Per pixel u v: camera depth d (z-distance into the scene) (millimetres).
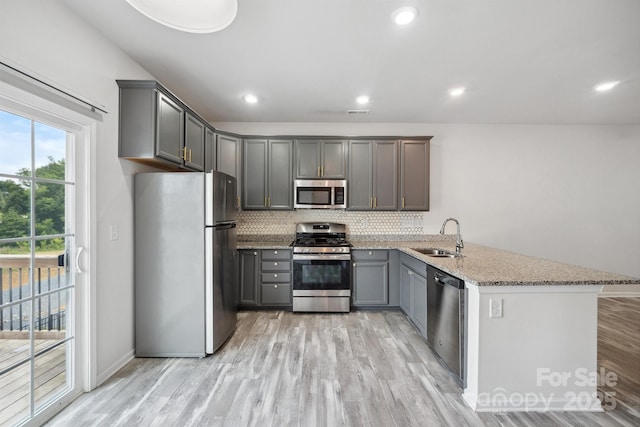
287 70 2457
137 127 2127
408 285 3125
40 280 1637
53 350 1716
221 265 2523
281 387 1949
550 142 3945
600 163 3959
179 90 2865
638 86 2760
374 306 3490
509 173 3934
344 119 3764
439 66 2387
